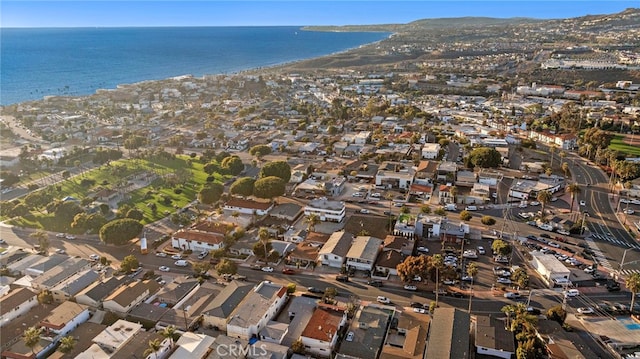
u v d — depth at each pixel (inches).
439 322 4340.6
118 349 4035.4
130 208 7263.8
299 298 4899.1
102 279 5369.1
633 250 6038.4
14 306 4771.2
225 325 4498.0
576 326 4515.3
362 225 6811.0
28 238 6668.3
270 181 7559.1
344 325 4576.8
